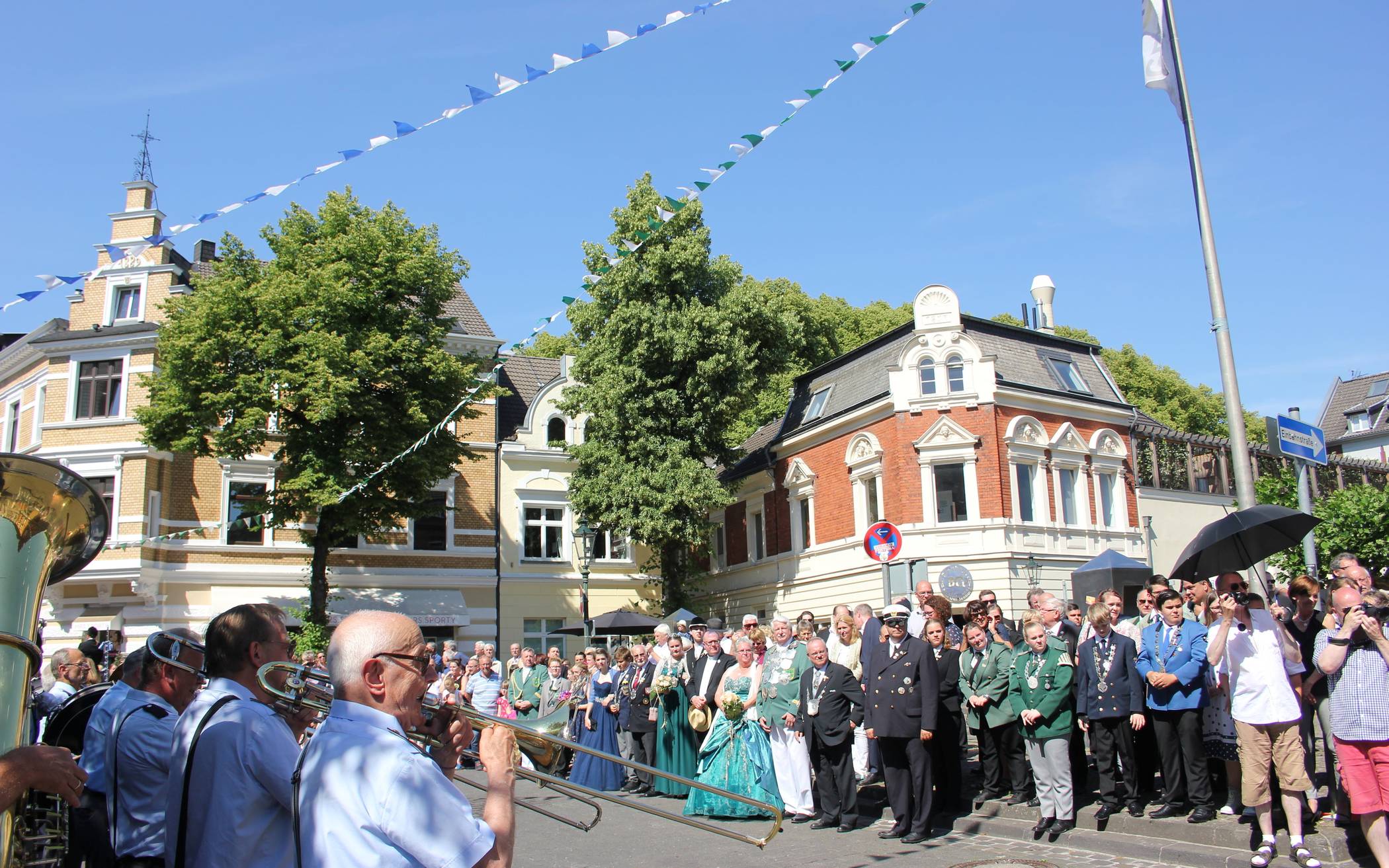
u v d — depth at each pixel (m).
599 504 28.34
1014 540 25.61
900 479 26.56
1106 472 28.31
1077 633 11.11
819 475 30.08
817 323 44.59
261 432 24.16
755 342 30.09
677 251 28.33
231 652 3.87
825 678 10.21
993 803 10.12
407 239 26.17
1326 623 7.56
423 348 25.61
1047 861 8.16
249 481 28.95
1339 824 7.95
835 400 30.25
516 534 32.41
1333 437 57.94
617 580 33.56
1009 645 10.25
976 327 27.86
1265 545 8.75
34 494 3.48
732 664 12.40
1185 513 29.98
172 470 28.16
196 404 23.77
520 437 33.09
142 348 28.08
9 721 3.23
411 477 25.25
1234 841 7.94
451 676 16.88
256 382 23.58
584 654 14.88
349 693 3.01
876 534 13.98
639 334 28.42
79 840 4.75
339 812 2.78
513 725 3.56
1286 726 7.33
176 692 4.79
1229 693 8.11
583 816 11.62
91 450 27.19
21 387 30.12
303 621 25.14
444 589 30.88
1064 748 8.97
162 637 4.82
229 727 3.58
